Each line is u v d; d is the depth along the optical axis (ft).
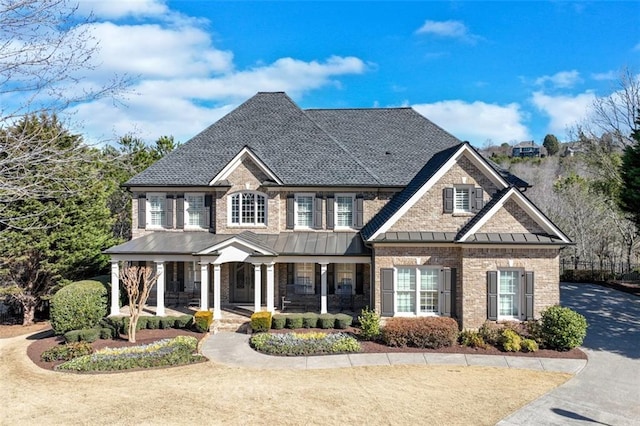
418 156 103.45
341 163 97.19
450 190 77.71
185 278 96.89
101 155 54.90
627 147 108.78
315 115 115.96
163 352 62.59
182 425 42.78
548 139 449.06
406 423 43.57
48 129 48.39
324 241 89.71
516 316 74.02
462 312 73.72
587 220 161.07
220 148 102.17
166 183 95.09
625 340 73.10
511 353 65.98
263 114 109.81
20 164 44.19
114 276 85.56
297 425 42.88
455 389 52.54
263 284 94.27
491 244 72.43
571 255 158.30
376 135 109.29
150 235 95.50
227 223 95.04
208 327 76.89
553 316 67.97
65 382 54.90
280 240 90.53
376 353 65.92
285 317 78.02
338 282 93.20
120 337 73.82
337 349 65.98
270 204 93.91
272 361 62.44
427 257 75.87
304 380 55.01
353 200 94.73
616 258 162.91
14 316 102.01
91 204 100.12
